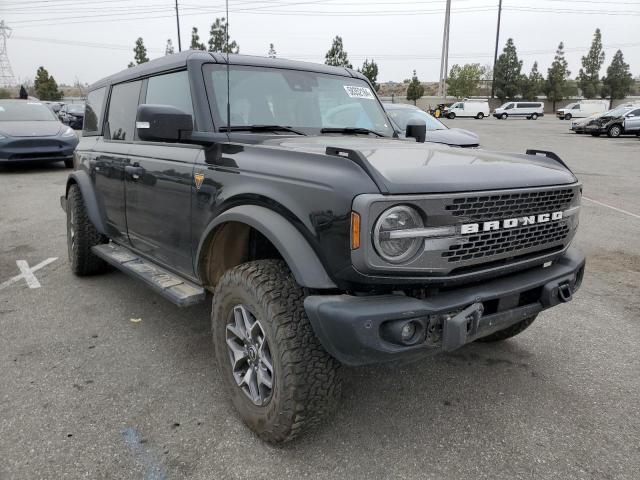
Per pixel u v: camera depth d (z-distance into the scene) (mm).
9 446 2617
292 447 2643
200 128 3252
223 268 3137
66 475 2422
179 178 3221
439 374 3410
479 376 3389
